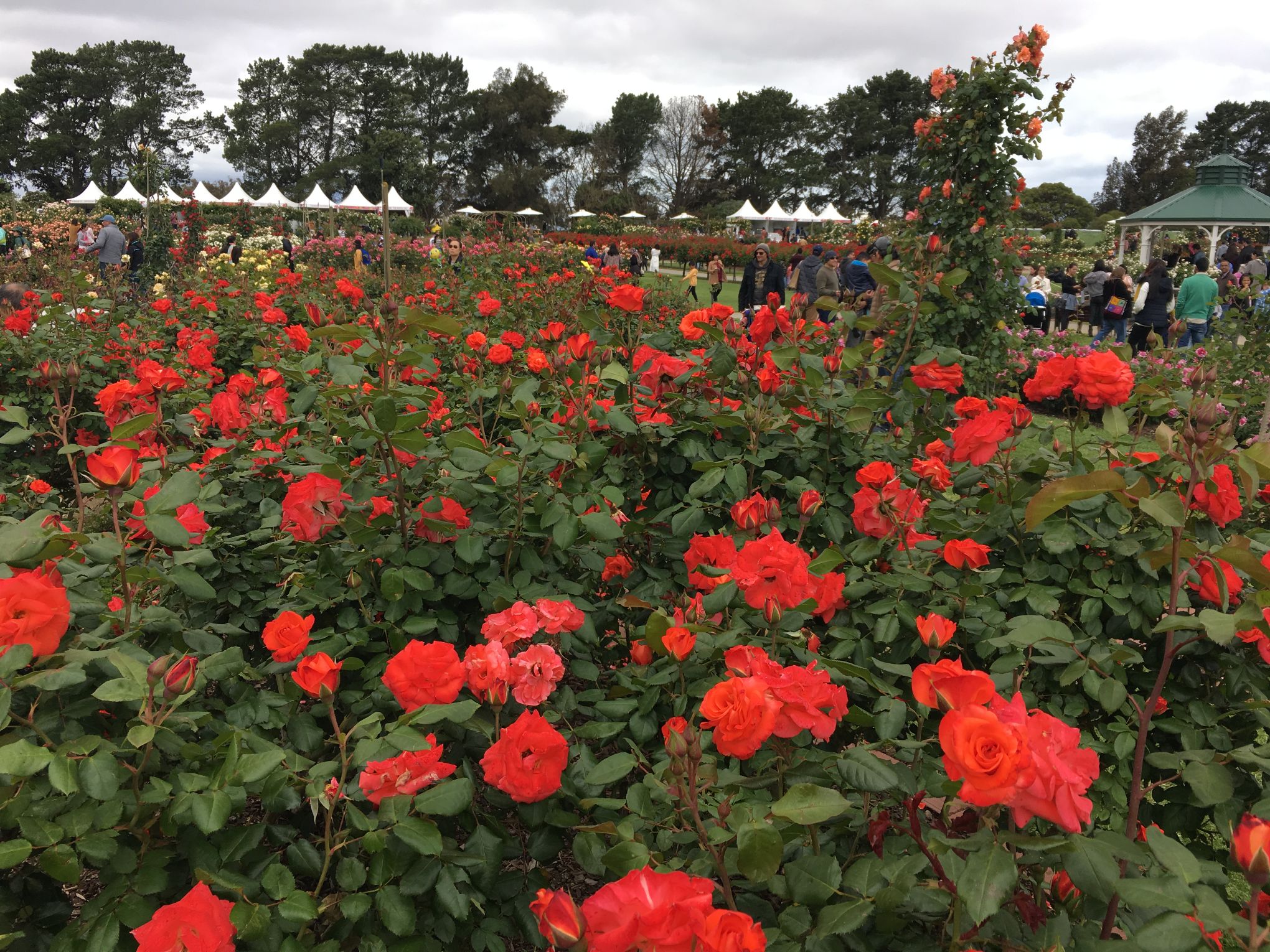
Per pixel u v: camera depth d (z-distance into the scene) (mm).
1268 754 1324
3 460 4859
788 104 84375
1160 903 1010
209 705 1708
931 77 6094
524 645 1915
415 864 1401
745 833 1158
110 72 87812
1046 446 2504
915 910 1234
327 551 2020
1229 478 1739
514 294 7836
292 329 3666
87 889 1887
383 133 71250
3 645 1200
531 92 82500
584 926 935
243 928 1229
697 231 57688
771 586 1595
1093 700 1948
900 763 1348
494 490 2139
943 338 5844
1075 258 27328
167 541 1503
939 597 1969
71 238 19656
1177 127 79375
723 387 2773
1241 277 10828
